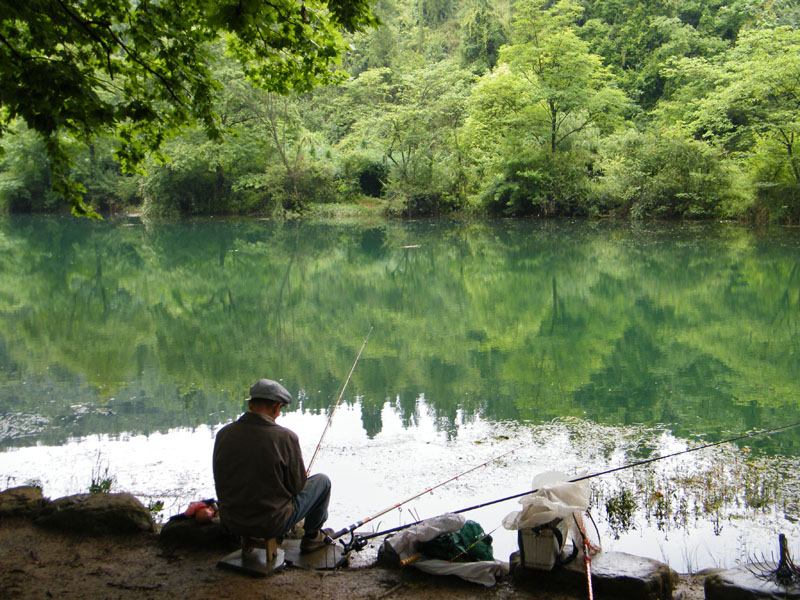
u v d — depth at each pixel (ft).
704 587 11.14
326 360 34.12
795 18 125.90
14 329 41.83
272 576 11.72
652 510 16.76
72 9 16.88
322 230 105.50
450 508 17.07
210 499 13.70
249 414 11.71
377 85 147.95
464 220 117.60
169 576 11.62
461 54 186.70
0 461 20.80
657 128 112.68
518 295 52.90
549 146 114.93
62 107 15.98
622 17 166.30
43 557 12.28
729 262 63.67
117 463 20.61
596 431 23.16
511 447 21.63
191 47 18.52
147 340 38.96
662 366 32.35
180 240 93.81
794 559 14.03
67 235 101.35
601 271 62.18
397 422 24.32
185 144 122.83
